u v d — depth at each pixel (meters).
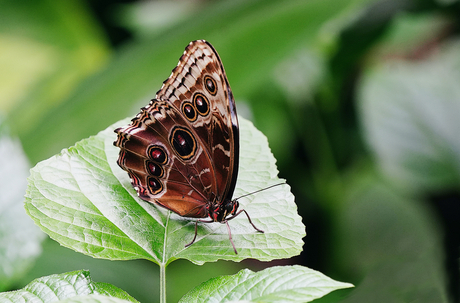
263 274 0.56
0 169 0.64
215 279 0.56
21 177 0.64
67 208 0.58
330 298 0.69
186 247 0.58
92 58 1.11
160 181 0.59
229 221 0.59
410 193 0.90
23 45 1.08
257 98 0.98
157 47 0.75
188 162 0.59
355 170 1.02
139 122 0.60
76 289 0.56
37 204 0.58
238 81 0.79
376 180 0.96
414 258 0.72
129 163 0.59
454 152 0.90
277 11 0.74
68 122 0.74
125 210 0.59
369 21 0.95
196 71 0.60
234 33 0.75
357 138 1.05
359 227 0.88
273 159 0.61
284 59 0.77
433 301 0.68
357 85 1.08
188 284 0.75
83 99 0.75
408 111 0.95
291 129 1.01
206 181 0.59
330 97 1.04
